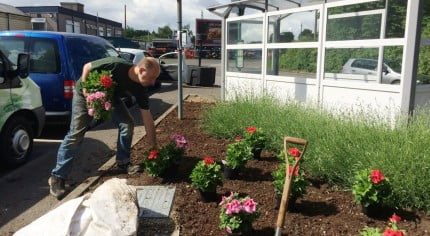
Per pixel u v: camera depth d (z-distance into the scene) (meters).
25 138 6.05
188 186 4.61
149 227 3.65
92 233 3.05
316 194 4.26
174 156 4.77
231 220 3.28
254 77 9.62
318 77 7.68
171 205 4.05
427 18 6.21
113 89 4.62
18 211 4.34
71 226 3.10
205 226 3.65
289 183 2.96
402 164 3.88
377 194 3.59
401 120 5.02
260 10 9.74
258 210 3.51
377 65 6.65
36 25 43.69
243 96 7.78
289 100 7.32
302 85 8.12
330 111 6.16
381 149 4.18
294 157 3.94
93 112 4.50
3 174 5.61
